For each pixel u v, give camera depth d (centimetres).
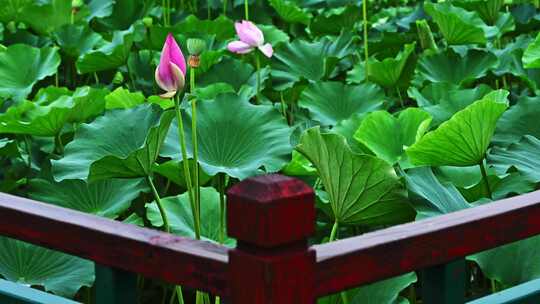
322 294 295
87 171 475
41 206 331
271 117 503
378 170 423
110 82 842
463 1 907
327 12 1032
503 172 487
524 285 347
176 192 591
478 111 466
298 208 287
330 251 298
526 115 548
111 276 316
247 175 477
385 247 304
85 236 318
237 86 699
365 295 446
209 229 493
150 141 426
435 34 916
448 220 319
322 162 432
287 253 288
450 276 319
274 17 1051
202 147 496
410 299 511
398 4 1168
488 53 723
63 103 595
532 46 662
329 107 657
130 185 523
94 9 995
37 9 907
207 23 855
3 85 723
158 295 577
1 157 623
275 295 286
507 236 326
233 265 291
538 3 1049
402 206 434
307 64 750
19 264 486
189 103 531
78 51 819
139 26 841
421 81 720
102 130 491
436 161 489
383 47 847
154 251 305
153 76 766
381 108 651
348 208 438
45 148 605
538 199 335
